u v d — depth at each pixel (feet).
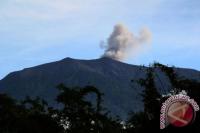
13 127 261.24
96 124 280.92
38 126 264.11
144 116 174.29
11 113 264.72
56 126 273.33
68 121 280.92
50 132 271.69
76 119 280.51
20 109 275.18
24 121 260.42
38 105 284.00
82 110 281.74
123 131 266.77
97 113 285.23
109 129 275.59
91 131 278.46
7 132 261.85
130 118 189.06
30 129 261.24
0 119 262.06
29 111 280.31
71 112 280.51
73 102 280.31
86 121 280.72
